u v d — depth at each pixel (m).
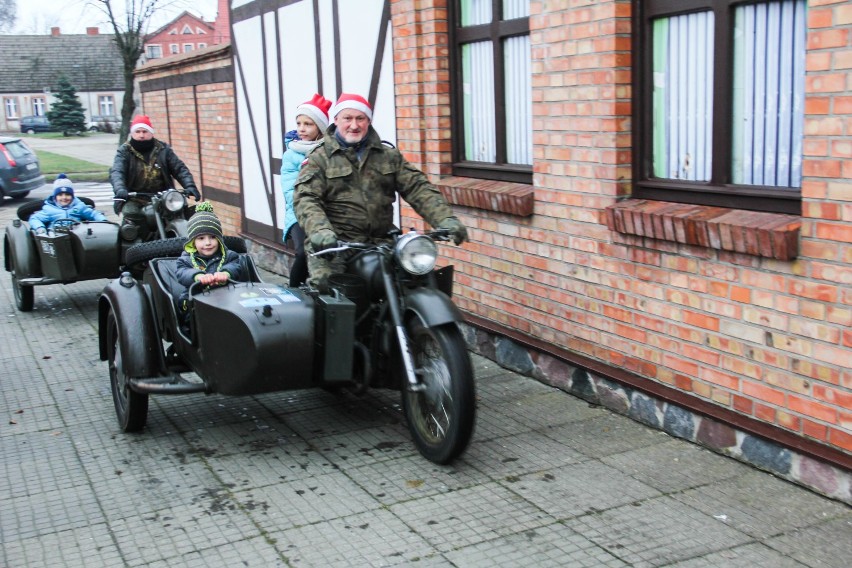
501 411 5.40
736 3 4.52
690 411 4.76
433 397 4.52
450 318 4.32
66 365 6.85
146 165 8.53
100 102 76.19
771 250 4.17
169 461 4.83
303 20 9.27
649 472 4.44
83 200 9.11
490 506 4.13
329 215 5.08
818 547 3.66
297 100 9.66
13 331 8.05
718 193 4.70
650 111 5.18
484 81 6.71
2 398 6.06
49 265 8.42
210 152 12.90
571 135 5.53
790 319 4.21
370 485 4.41
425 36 6.97
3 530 4.06
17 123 75.44
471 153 7.00
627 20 5.11
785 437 4.26
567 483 4.34
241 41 11.16
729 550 3.66
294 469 4.65
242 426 5.34
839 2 3.83
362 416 5.45
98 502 4.33
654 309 5.04
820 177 3.99
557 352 5.76
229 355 4.66
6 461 4.90
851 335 3.94
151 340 5.12
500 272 6.40
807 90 4.00
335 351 4.67
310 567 3.63
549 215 5.82
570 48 5.45
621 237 5.21
